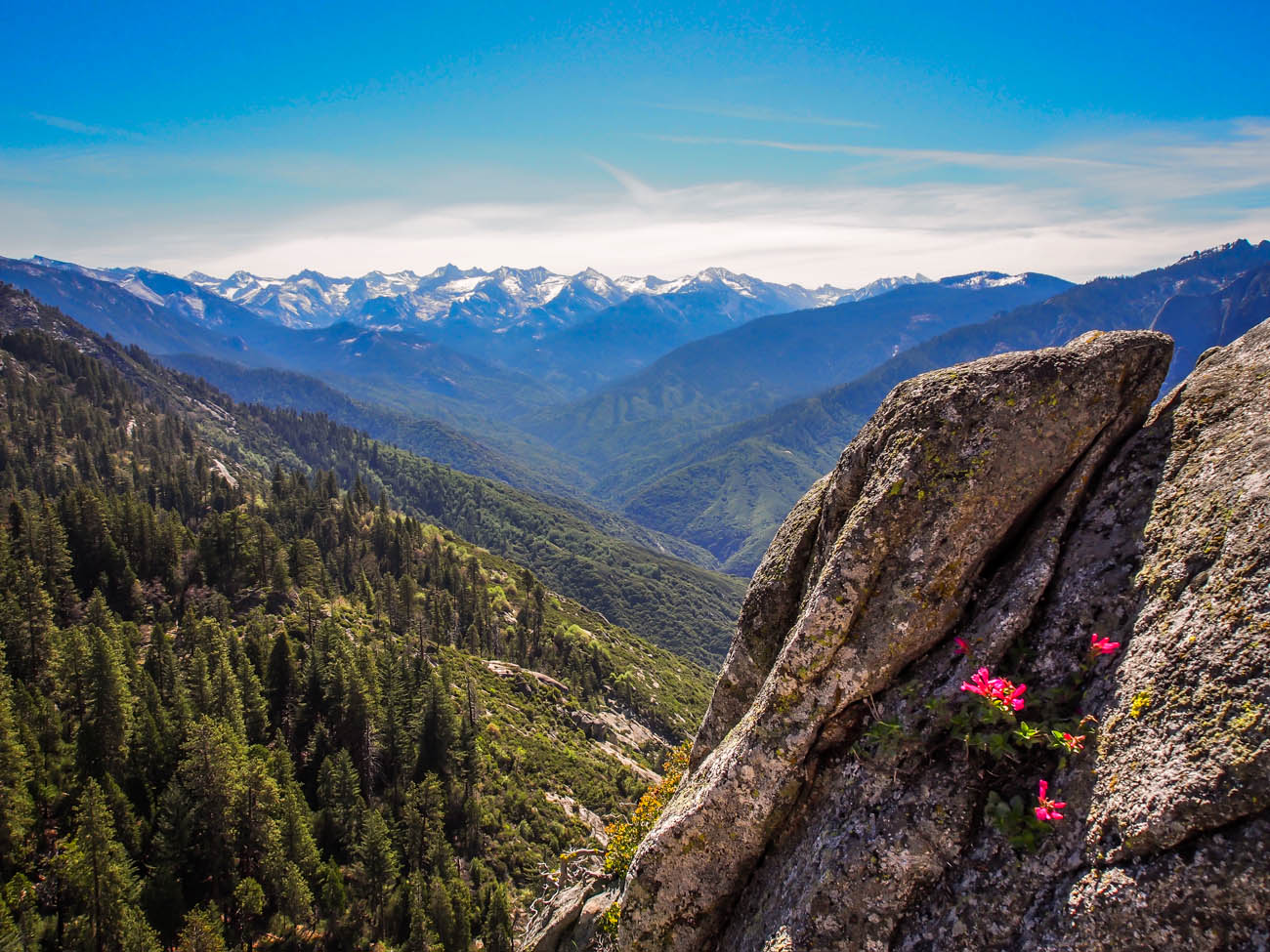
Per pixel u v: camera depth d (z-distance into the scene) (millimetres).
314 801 70188
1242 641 5109
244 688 72188
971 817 6523
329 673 78250
